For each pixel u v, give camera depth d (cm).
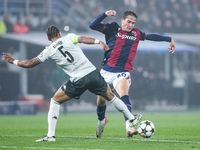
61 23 9994
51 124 2528
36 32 9600
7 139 2717
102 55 9781
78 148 2169
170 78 10225
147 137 2631
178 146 2283
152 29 10838
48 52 2488
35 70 9494
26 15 9919
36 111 7888
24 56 9356
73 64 2484
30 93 9500
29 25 9650
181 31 10906
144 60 10094
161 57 10181
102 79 2539
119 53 2844
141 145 2308
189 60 10462
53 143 2412
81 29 10106
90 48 9219
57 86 7362
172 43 2975
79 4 10462
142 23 10812
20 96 8794
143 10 10944
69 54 2477
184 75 10281
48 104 9156
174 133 3269
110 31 2873
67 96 2520
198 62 10475
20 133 3300
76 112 8906
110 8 10775
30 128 3888
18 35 9325
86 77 2486
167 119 5534
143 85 8494
